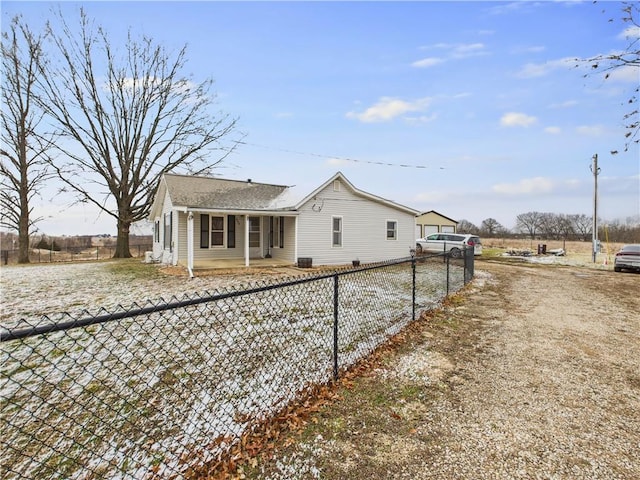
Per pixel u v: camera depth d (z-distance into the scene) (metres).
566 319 6.45
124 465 2.39
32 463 2.44
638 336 5.40
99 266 16.25
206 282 10.42
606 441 2.64
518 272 14.53
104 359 4.24
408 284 9.35
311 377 3.71
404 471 2.30
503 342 5.06
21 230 20.47
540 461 2.40
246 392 3.38
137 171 22.31
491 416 3.01
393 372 3.96
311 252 15.33
